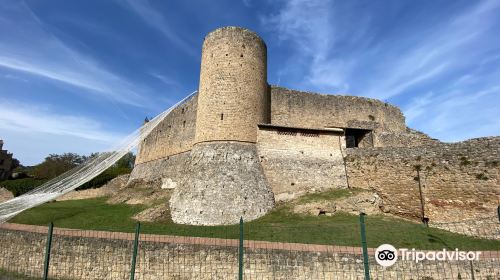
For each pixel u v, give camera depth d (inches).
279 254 499.2
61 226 711.7
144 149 1541.6
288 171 864.9
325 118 1083.9
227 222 713.6
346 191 856.9
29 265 579.2
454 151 720.3
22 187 1407.5
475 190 667.4
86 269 540.7
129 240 539.5
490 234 594.6
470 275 473.4
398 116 1261.1
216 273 501.0
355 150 928.9
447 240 564.1
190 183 781.3
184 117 1228.5
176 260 514.9
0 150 2148.1
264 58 937.5
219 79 859.4
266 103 932.6
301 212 752.3
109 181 1699.1
